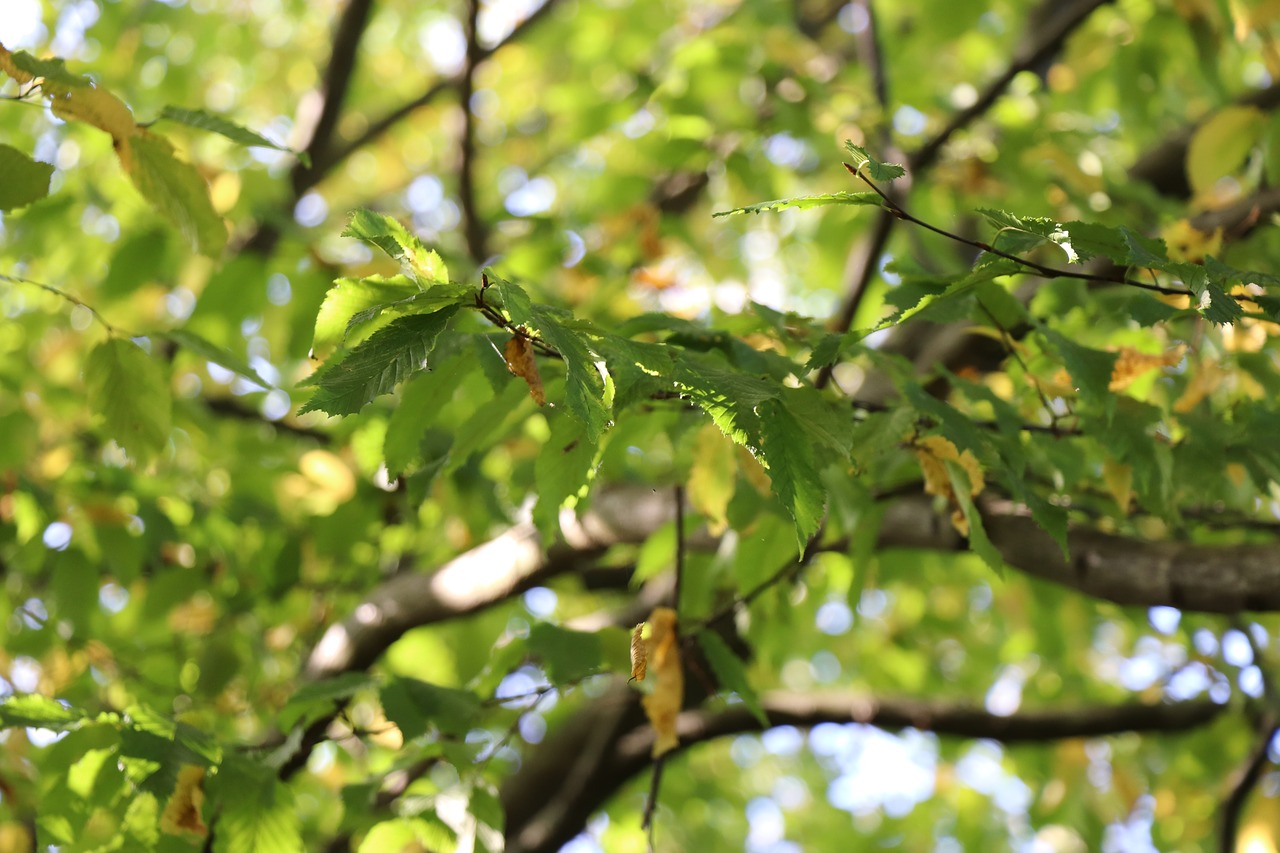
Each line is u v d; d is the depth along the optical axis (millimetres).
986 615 4785
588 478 1593
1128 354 1815
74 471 2934
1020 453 1812
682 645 2043
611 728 3490
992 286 1723
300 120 4484
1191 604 1966
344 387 1109
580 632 1994
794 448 1299
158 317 3824
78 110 1599
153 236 2936
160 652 3240
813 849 6363
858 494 1980
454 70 5617
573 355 1131
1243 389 2000
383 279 1314
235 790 1760
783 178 3754
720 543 2705
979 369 2424
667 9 5094
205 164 2822
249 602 3150
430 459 2768
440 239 3553
